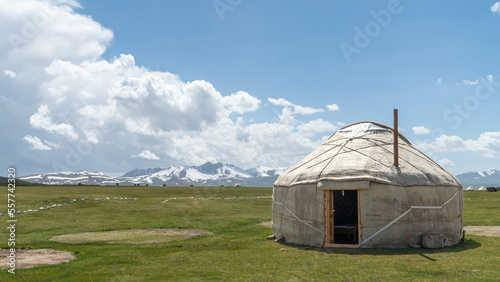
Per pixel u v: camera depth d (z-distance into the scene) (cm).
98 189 5600
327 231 1216
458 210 1298
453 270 839
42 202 2895
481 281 740
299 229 1284
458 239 1280
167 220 2091
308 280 772
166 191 5309
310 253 1092
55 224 1897
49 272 876
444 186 1260
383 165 1245
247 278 795
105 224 1922
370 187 1186
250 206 2977
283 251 1133
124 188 6191
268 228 1748
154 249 1203
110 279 803
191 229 1758
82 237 1505
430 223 1203
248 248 1204
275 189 1429
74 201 3023
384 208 1177
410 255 1036
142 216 2281
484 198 3850
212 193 4950
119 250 1188
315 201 1245
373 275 805
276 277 800
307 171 1317
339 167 1251
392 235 1172
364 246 1173
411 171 1238
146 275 838
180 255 1086
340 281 761
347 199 1802
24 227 1786
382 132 1427
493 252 1080
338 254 1070
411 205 1188
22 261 1018
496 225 1783
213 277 809
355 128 1468
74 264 970
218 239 1420
